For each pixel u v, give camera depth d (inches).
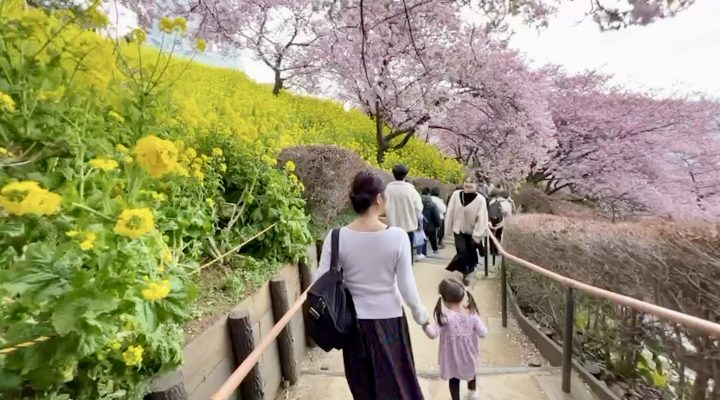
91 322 46.1
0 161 55.4
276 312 117.0
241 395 93.7
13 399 47.6
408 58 322.7
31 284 46.1
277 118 325.7
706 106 567.5
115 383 58.4
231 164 149.5
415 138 566.9
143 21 129.4
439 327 105.3
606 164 588.7
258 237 134.3
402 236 72.9
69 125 67.9
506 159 474.9
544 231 156.0
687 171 564.4
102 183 62.1
